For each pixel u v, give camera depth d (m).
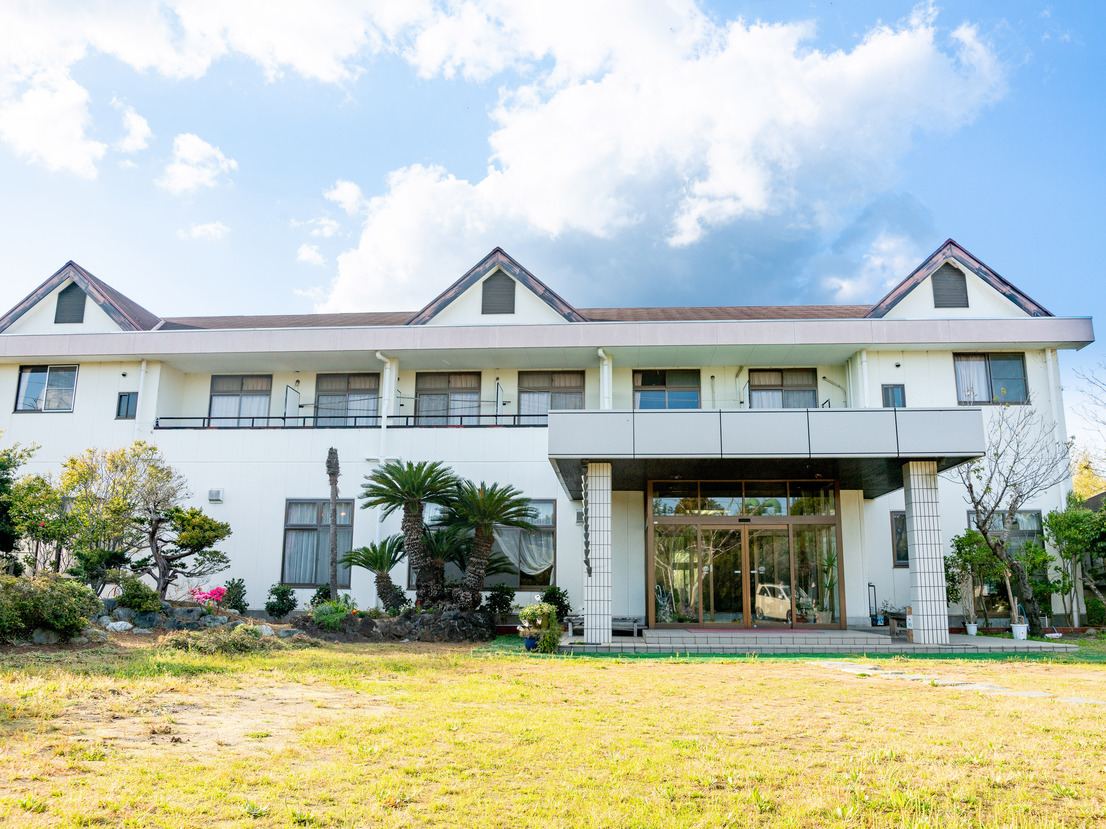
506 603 16.58
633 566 17.61
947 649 13.07
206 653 10.02
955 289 18.89
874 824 4.35
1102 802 4.71
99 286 20.50
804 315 21.17
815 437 13.25
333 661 10.16
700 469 14.59
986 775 5.20
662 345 17.73
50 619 9.62
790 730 6.48
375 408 19.91
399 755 5.41
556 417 13.55
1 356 19.11
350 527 18.12
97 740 5.39
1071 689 8.71
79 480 14.39
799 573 15.11
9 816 3.89
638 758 5.52
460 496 15.61
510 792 4.74
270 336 18.50
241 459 18.61
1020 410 17.78
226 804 4.28
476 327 18.09
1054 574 17.06
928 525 13.52
